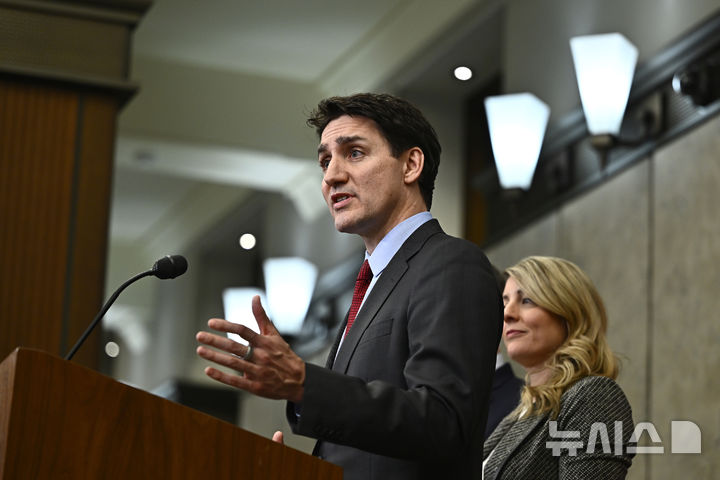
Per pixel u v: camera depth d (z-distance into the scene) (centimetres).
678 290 714
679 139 734
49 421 233
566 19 915
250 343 257
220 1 1245
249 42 1339
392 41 1243
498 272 480
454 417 271
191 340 1923
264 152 1407
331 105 337
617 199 792
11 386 231
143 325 2134
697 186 710
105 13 707
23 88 689
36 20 698
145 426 244
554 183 871
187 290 1944
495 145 873
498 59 1139
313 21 1275
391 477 287
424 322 289
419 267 305
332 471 264
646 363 731
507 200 874
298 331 1462
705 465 656
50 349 657
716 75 706
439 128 1198
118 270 2102
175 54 1387
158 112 1383
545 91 935
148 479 242
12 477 227
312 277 1458
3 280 659
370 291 313
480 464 299
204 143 1395
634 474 708
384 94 337
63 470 233
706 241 695
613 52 768
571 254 839
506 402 479
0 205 670
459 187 1177
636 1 812
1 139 678
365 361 296
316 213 1496
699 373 680
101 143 695
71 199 682
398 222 327
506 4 1034
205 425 251
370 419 262
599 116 771
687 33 731
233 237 1848
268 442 258
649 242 750
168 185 1839
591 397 396
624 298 766
